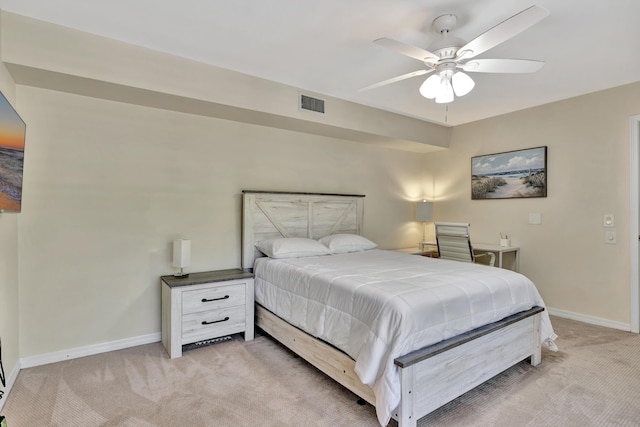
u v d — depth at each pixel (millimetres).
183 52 2656
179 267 2979
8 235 2188
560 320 3615
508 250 3961
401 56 2725
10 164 1973
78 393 2123
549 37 2373
